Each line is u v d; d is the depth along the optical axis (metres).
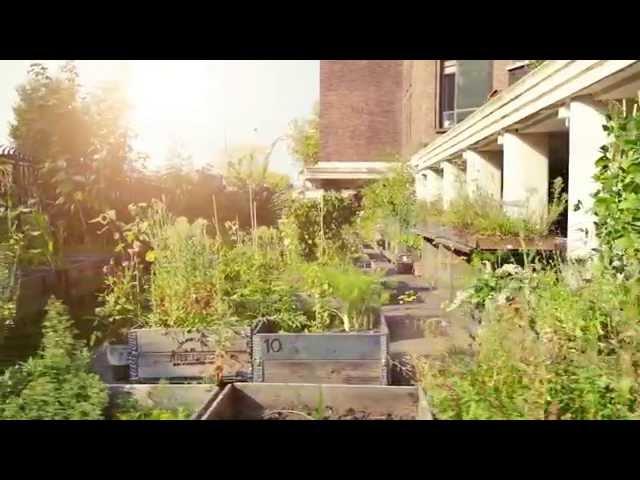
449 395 2.79
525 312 3.13
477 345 3.13
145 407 3.26
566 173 7.79
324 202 7.24
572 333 2.96
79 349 3.40
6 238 5.45
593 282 3.46
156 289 4.64
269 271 5.44
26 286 5.46
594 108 4.93
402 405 3.25
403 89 21.83
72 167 7.18
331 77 23.48
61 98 7.17
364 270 6.30
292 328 4.73
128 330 4.52
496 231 5.48
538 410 2.47
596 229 4.15
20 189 6.43
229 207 9.92
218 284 4.63
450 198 9.38
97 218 6.73
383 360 4.28
